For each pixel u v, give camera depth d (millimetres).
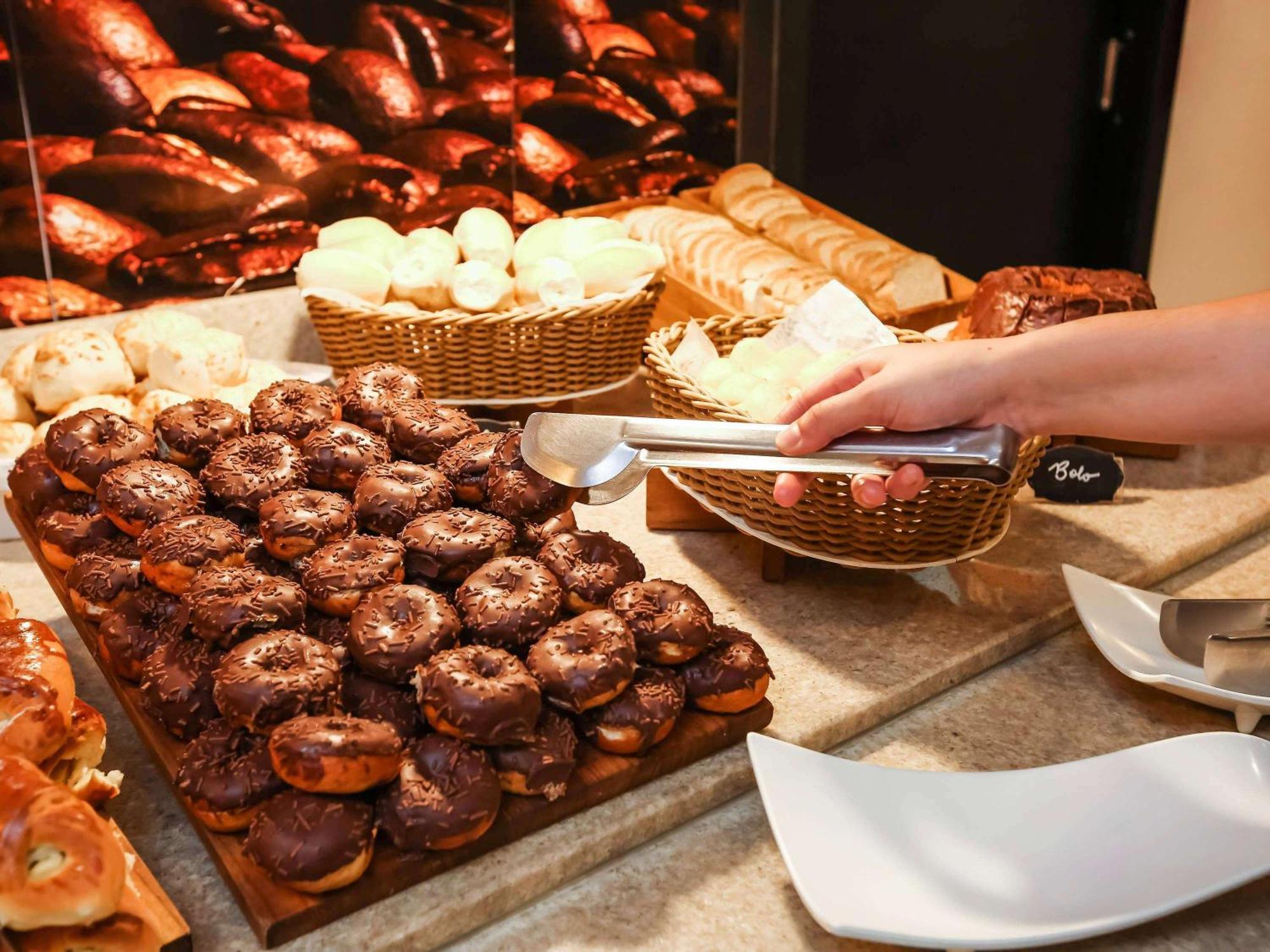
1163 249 2115
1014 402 838
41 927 627
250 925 732
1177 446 1445
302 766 704
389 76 1460
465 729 753
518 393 1350
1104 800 803
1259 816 782
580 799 806
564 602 887
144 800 855
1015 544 1246
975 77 1943
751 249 1526
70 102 1296
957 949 678
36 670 758
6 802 631
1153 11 1948
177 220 1399
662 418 1169
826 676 1003
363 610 811
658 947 755
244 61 1367
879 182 1955
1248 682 944
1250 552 1307
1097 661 1086
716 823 867
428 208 1560
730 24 1709
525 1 1527
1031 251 2164
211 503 973
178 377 1229
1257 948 756
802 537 1066
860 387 819
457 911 741
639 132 1700
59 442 991
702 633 857
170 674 812
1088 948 749
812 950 754
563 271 1342
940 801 799
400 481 930
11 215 1311
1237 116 1977
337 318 1329
